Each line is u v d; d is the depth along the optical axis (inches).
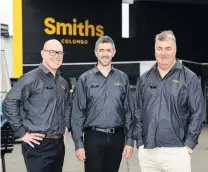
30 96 141.3
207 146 394.3
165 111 132.5
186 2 730.2
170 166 133.9
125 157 155.6
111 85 152.5
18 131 139.6
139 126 140.6
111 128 151.9
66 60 641.0
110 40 152.6
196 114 131.0
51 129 141.9
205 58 741.3
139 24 713.0
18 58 621.9
